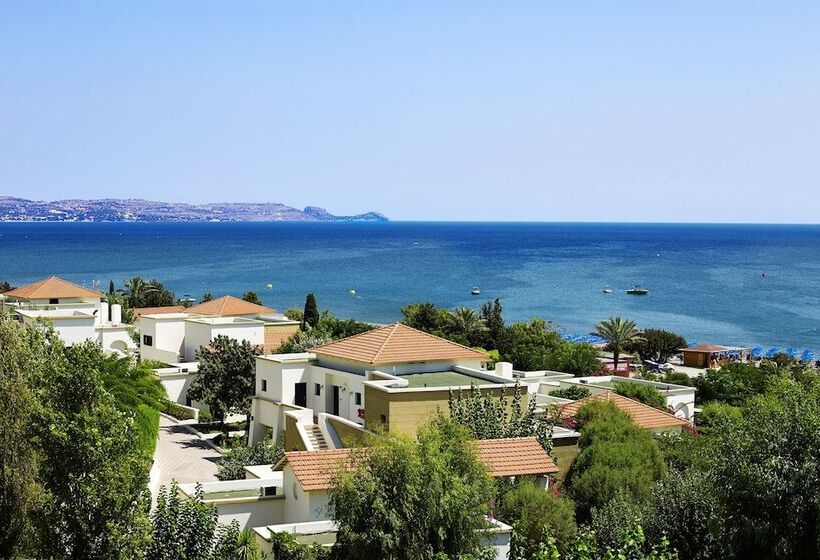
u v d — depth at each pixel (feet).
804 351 440.86
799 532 97.09
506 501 112.47
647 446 142.82
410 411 145.28
